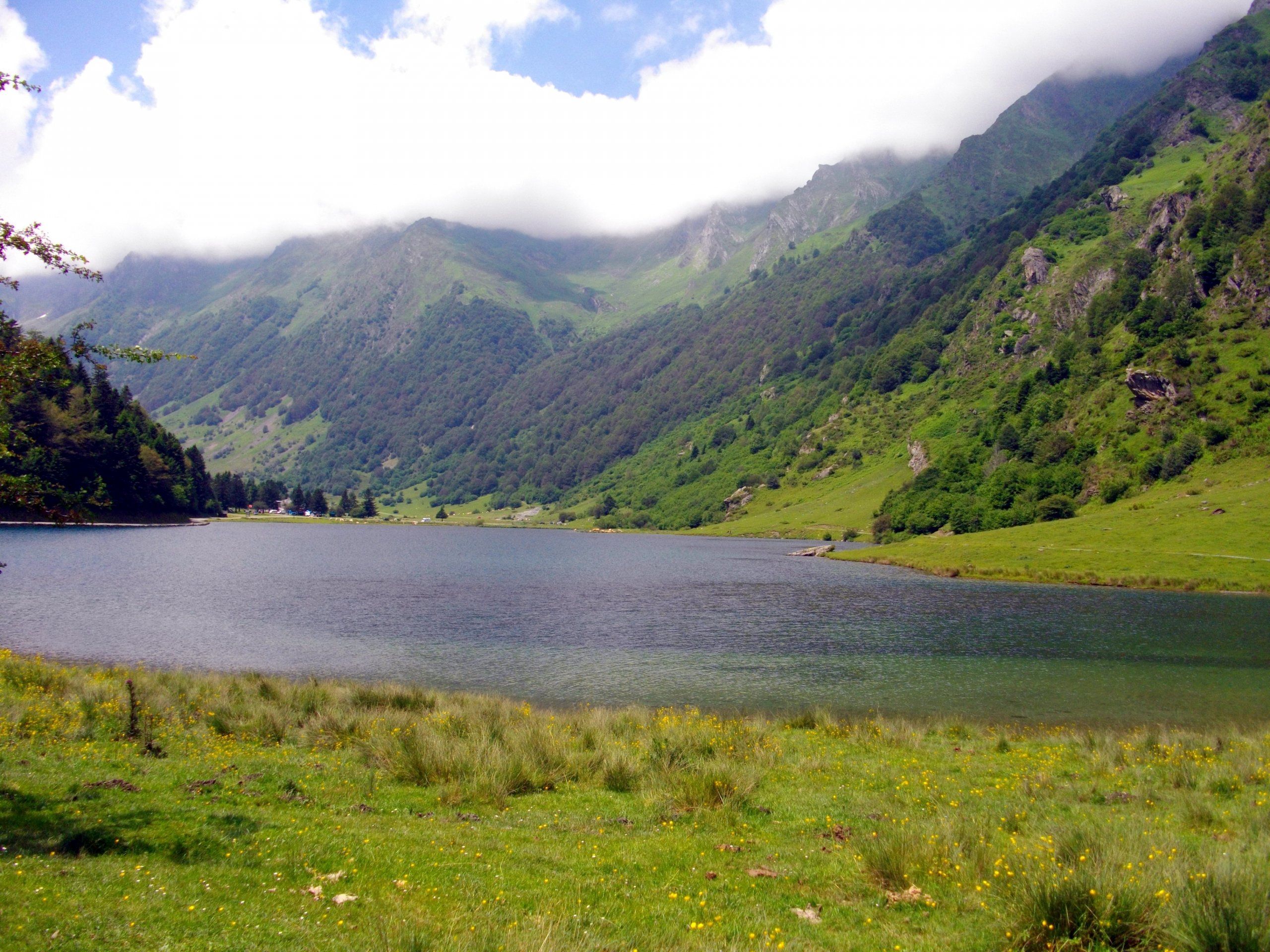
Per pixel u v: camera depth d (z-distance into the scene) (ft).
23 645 155.43
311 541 567.18
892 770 69.26
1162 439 444.96
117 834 42.09
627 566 410.31
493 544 629.10
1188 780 62.64
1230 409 427.33
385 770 61.93
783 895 38.68
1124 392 514.68
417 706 93.56
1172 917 30.66
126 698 80.43
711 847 46.09
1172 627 192.24
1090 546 334.85
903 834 43.45
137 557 361.71
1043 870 35.35
